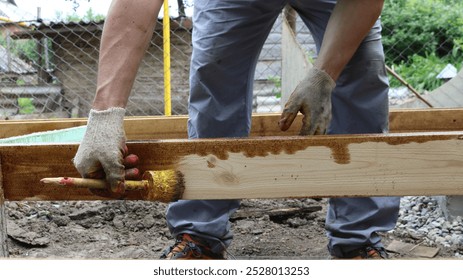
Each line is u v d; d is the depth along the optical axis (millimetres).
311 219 5055
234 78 3318
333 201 3438
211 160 2449
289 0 3365
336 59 2758
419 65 15469
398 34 17188
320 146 2422
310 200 5488
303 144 2422
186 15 11266
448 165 2418
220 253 3467
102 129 2297
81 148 2301
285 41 7258
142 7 2439
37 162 2531
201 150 2447
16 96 13516
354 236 3379
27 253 4160
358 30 2717
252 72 3389
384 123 3434
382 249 3469
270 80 12078
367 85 3322
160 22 11969
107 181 2311
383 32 17594
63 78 13727
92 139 2285
